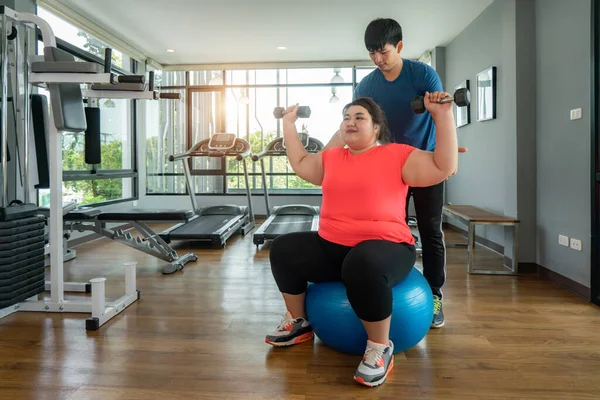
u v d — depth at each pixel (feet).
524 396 5.05
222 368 5.78
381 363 5.33
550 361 5.97
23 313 7.92
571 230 9.30
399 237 5.74
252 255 13.33
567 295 9.07
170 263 11.46
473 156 15.20
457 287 9.70
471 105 15.26
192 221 16.44
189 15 14.60
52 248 7.96
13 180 10.79
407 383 5.36
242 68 20.93
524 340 6.70
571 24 9.12
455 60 16.93
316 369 5.75
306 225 15.55
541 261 10.66
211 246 14.82
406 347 6.06
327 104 21.62
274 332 6.51
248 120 22.06
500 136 12.84
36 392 5.13
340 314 5.78
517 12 10.80
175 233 14.16
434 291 7.22
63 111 7.70
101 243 15.30
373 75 7.20
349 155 5.94
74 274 10.99
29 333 6.97
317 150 16.81
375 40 6.32
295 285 6.28
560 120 9.64
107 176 17.37
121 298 8.45
